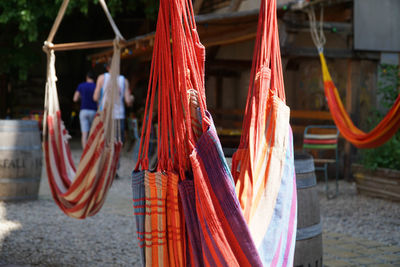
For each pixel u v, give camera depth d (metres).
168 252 1.82
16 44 15.32
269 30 1.98
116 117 4.19
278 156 1.89
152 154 8.32
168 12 1.82
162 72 1.84
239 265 1.59
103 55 10.80
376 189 6.82
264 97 1.91
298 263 2.56
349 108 8.47
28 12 11.89
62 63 20.25
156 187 1.81
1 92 18.14
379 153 6.93
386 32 8.46
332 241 4.60
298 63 10.16
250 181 1.78
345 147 8.49
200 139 1.66
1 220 5.32
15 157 6.33
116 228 4.98
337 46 9.40
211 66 11.23
